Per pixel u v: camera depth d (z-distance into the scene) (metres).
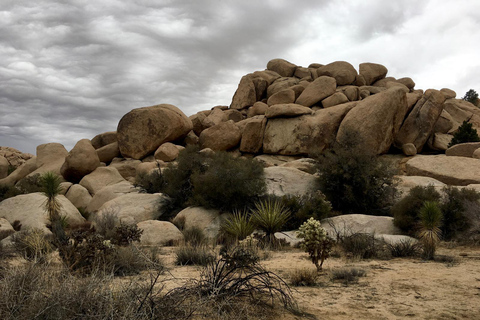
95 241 6.31
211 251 8.75
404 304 4.34
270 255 8.69
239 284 4.41
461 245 9.75
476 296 4.57
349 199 15.68
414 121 34.75
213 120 47.84
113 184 24.94
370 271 6.46
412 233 11.03
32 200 16.78
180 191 17.58
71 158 29.02
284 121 36.84
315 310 4.14
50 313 2.76
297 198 14.66
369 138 30.91
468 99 68.81
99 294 2.96
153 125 36.38
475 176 21.02
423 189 12.23
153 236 12.24
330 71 51.94
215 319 3.46
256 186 15.05
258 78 53.91
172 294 3.72
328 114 35.12
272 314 3.87
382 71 55.03
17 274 3.15
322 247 6.78
